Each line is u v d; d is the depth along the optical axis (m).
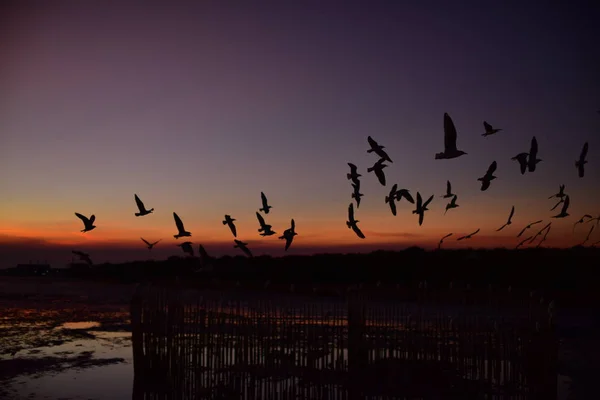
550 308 13.08
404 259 43.06
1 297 42.53
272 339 13.81
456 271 40.34
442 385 13.09
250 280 40.84
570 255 37.97
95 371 18.27
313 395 13.56
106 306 37.16
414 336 13.59
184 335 14.27
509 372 13.52
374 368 13.46
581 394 15.78
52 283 55.41
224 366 13.87
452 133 10.33
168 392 14.05
